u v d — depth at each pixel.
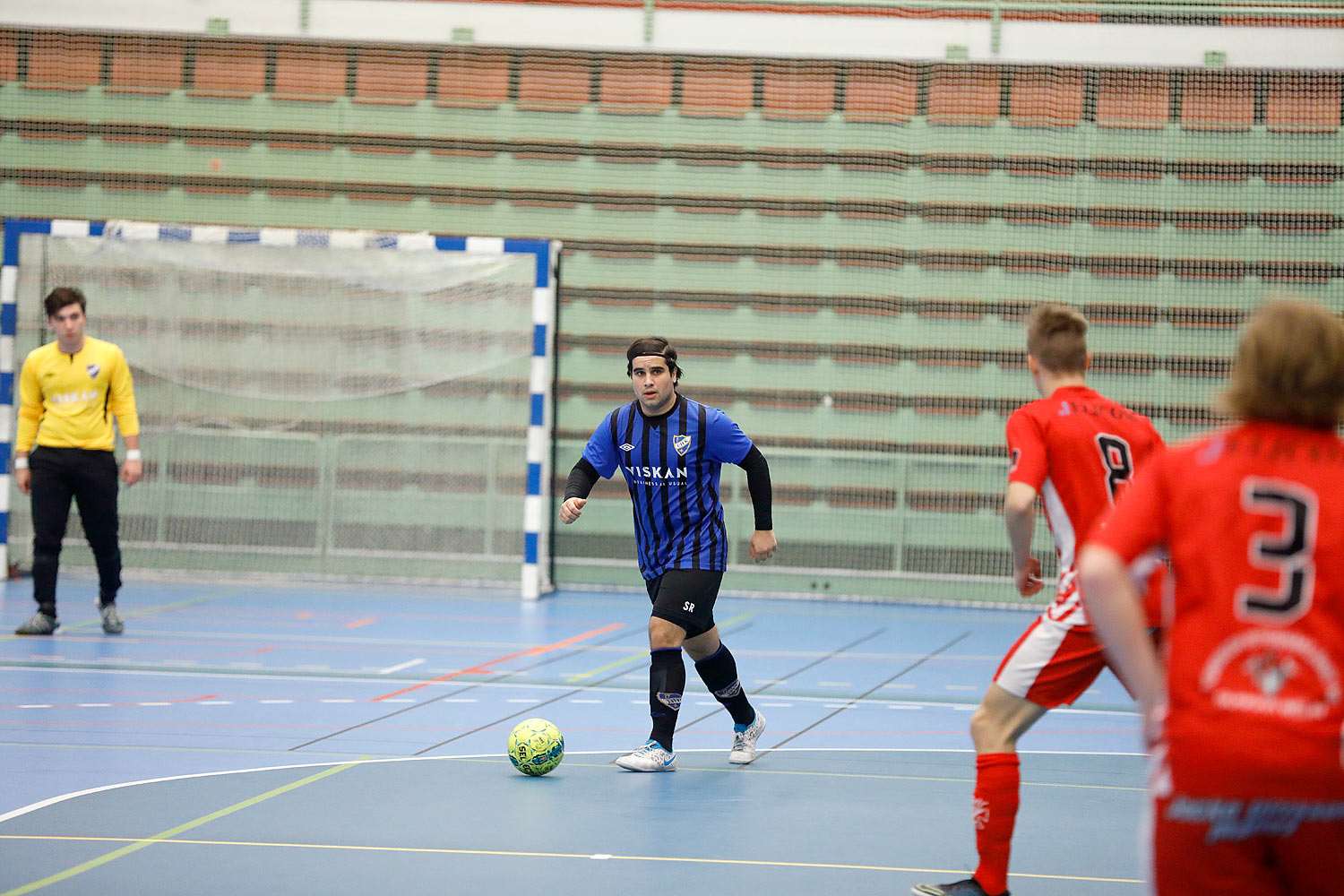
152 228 28.11
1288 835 5.01
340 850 9.79
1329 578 5.02
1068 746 14.70
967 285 30.11
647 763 12.80
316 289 29.05
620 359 30.81
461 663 19.47
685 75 30.58
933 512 29.73
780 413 30.53
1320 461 5.17
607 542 30.08
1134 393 29.64
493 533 29.20
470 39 30.61
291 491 29.31
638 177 30.75
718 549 12.95
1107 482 8.70
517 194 30.88
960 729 15.45
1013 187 29.94
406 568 29.31
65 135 30.86
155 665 18.47
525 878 9.15
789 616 26.69
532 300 28.64
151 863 9.35
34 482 20.28
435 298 28.89
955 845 10.28
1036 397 29.86
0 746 13.21
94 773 12.20
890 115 30.22
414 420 29.17
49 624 20.69
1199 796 4.98
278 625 22.97
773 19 30.22
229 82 30.88
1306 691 4.95
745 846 10.13
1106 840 10.54
